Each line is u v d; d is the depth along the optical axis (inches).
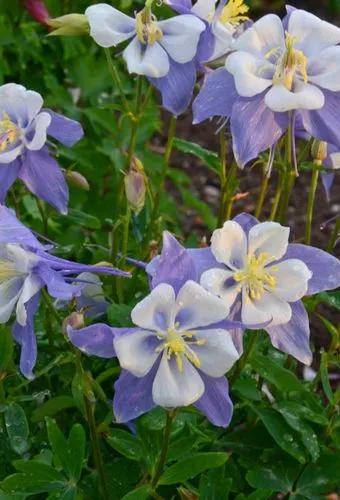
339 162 22.1
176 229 32.5
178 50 20.7
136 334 17.4
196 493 21.0
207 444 23.0
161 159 34.5
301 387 21.6
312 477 22.4
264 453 22.9
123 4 30.4
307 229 22.9
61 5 33.3
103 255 25.7
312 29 20.0
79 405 20.0
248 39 19.8
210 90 19.8
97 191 34.5
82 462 20.3
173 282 18.0
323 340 34.9
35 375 20.7
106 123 33.2
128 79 36.0
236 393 22.1
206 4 21.2
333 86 19.4
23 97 21.1
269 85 19.5
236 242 18.8
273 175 42.8
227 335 17.7
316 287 19.2
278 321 18.8
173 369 17.8
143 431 20.6
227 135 26.2
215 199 42.9
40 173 21.5
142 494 19.7
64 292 18.2
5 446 22.5
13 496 20.3
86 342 17.4
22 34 34.3
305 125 19.7
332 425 22.9
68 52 34.7
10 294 19.3
